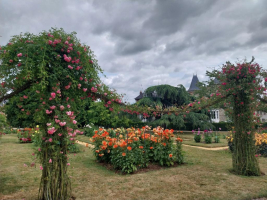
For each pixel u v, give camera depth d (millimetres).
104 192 3848
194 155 7996
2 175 4926
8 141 11711
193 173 5207
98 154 6457
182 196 3670
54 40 3043
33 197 3531
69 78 3227
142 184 4324
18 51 2973
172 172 5301
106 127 20859
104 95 3727
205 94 5633
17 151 8414
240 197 3625
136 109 4402
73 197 3566
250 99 5152
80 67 3342
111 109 3975
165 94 21453
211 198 3574
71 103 3385
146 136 6355
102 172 5328
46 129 3066
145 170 5500
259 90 4984
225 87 5191
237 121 5320
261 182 4488
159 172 5301
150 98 21797
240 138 5250
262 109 5473
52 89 3037
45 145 3090
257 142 7801
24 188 4008
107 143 6148
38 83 2975
